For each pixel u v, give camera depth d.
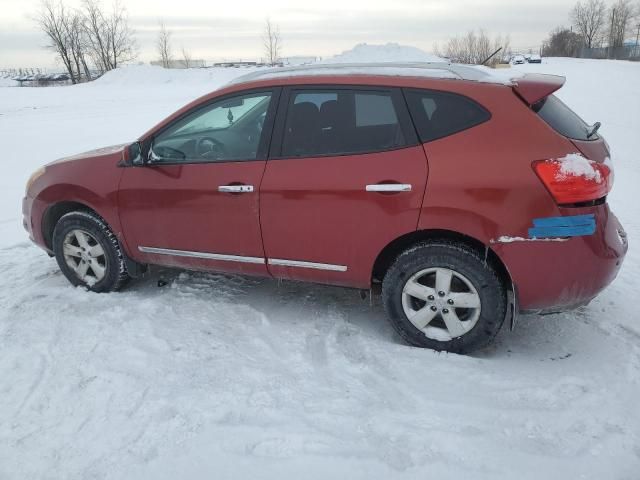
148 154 4.05
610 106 17.59
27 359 3.46
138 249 4.25
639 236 5.76
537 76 3.50
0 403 3.03
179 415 2.88
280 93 3.70
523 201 3.10
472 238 3.33
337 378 3.24
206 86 37.59
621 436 2.68
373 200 3.36
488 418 2.86
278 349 3.59
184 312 4.11
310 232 3.58
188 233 3.98
